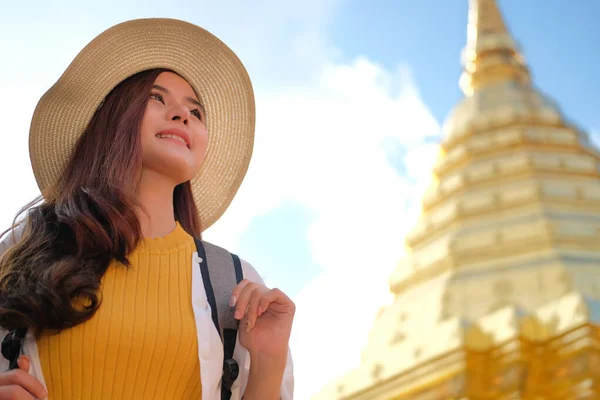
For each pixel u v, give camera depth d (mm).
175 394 2920
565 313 15164
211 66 3904
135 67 3688
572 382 14836
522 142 23641
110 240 2977
